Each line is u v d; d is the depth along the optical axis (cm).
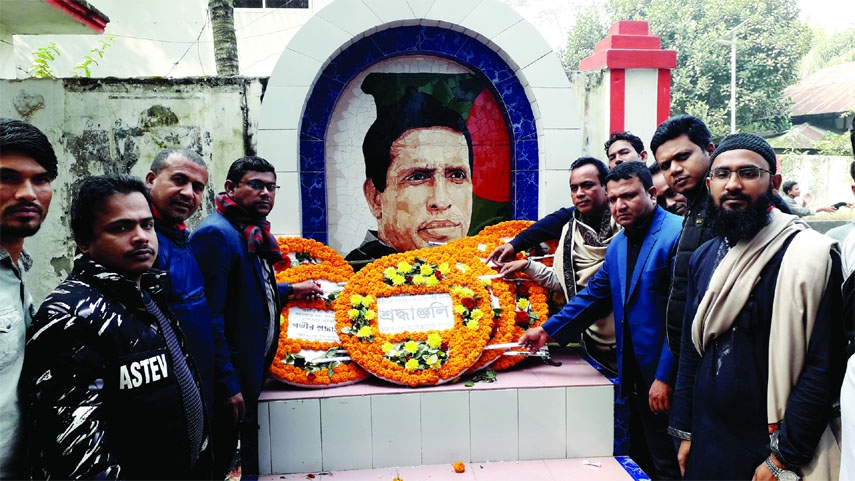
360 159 475
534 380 359
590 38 1742
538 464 344
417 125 479
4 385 181
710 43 1470
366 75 470
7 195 193
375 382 361
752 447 243
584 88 523
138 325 201
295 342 372
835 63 2012
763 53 1477
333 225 477
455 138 484
